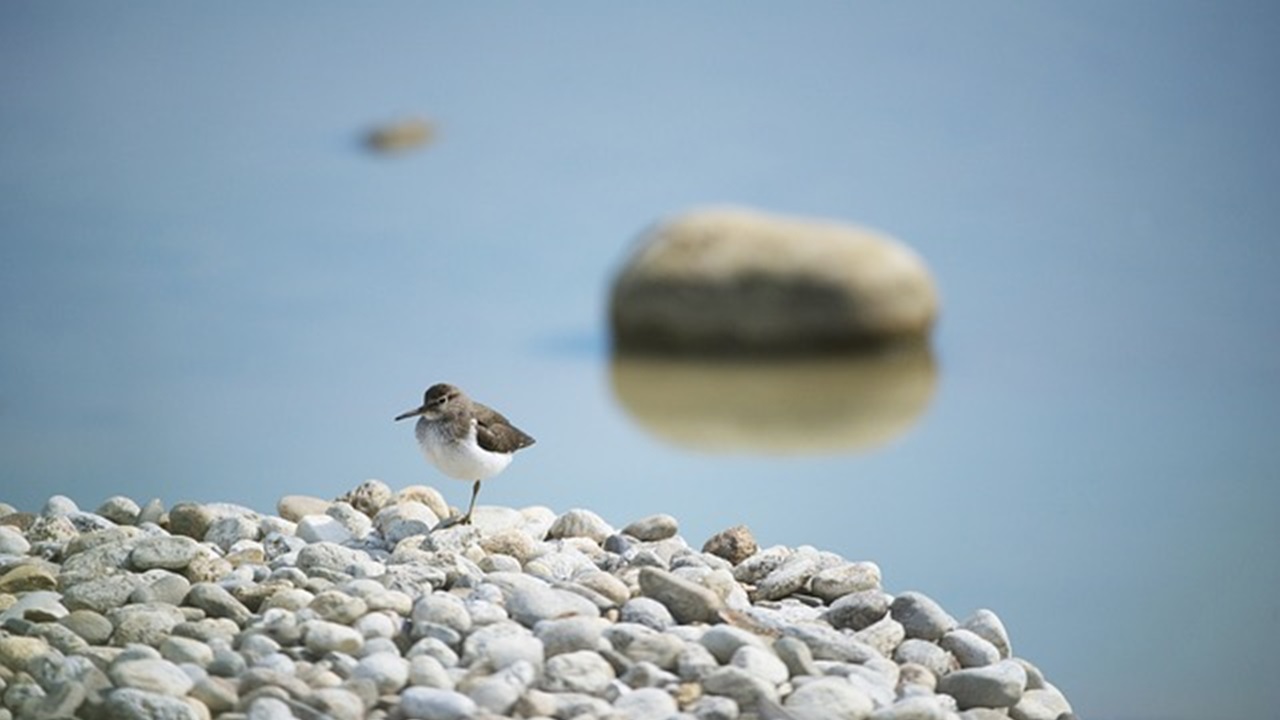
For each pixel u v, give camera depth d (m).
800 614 12.05
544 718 9.95
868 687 10.77
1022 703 11.28
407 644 10.95
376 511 13.95
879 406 33.38
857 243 34.19
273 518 13.45
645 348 33.75
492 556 12.38
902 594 12.06
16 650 10.49
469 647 10.70
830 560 12.95
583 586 11.62
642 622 11.25
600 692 10.35
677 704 10.29
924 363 34.09
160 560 12.15
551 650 10.77
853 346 33.44
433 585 11.80
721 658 10.89
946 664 11.50
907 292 33.69
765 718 10.19
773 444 29.72
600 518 13.66
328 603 11.12
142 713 9.76
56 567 12.29
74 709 9.87
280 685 10.09
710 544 13.34
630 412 31.86
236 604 11.35
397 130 47.75
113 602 11.49
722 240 33.91
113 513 13.87
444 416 13.58
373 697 10.12
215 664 10.47
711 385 33.31
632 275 33.75
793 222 34.69
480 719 9.83
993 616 12.28
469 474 13.70
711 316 33.34
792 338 33.12
